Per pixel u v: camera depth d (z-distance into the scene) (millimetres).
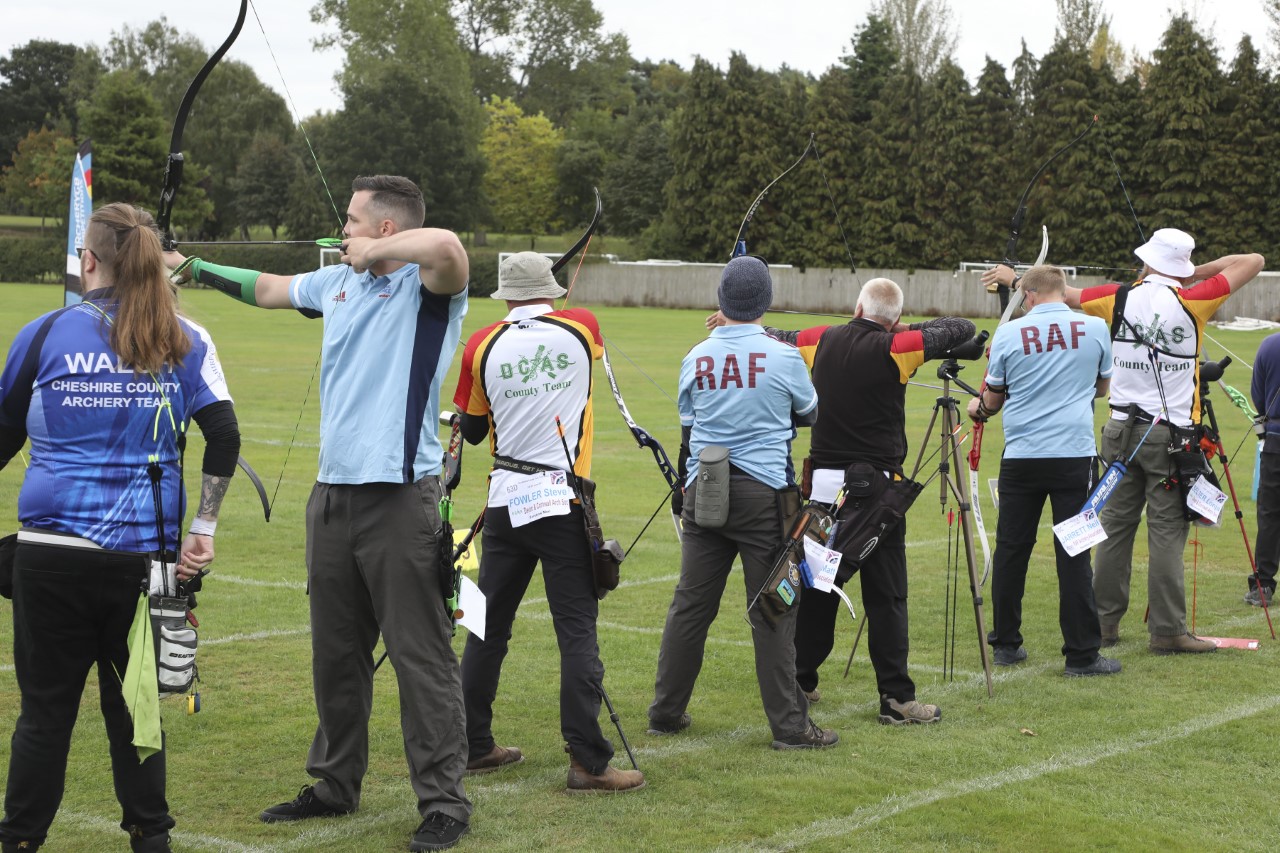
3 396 4086
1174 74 49844
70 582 4016
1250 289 44406
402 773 5430
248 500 11953
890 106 55375
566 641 5215
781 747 5746
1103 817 4926
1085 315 7102
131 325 4059
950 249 54312
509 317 5391
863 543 5961
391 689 6594
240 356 27797
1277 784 5301
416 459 4613
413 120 74312
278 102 89250
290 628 7676
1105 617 7703
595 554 5188
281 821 4859
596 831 4777
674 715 5988
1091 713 6293
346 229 4797
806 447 16219
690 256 61312
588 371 5305
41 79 111375
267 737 5824
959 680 6922
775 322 43750
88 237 4148
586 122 83938
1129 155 51312
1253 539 10867
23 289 53750
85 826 4785
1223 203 49844
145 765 4238
